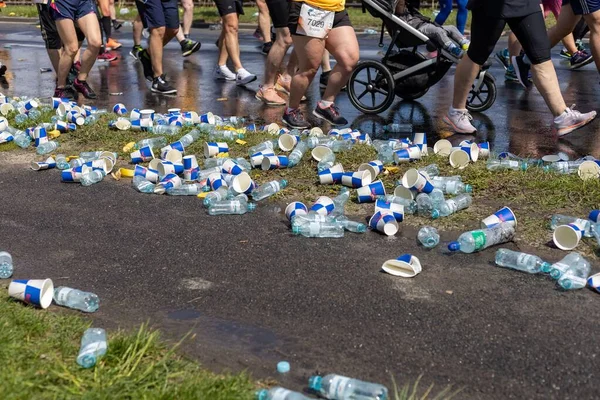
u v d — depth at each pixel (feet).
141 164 20.16
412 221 15.57
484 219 14.67
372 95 26.66
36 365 9.87
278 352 10.74
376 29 51.08
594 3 23.48
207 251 14.38
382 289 12.59
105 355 10.09
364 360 10.50
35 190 18.35
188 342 11.02
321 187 17.75
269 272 13.37
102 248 14.67
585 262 13.15
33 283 11.97
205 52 43.80
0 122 23.39
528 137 23.13
